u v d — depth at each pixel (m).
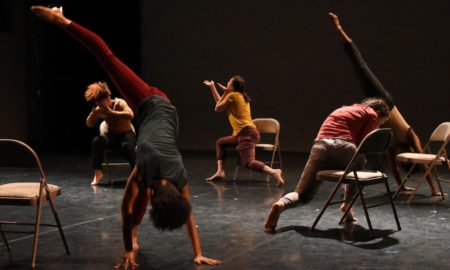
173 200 3.14
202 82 10.70
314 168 4.62
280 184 6.77
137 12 10.73
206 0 10.56
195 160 9.28
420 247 4.14
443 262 3.78
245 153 6.92
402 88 9.72
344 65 9.98
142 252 4.02
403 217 5.13
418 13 9.57
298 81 10.23
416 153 6.20
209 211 5.41
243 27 10.43
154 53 10.85
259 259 3.85
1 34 10.27
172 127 3.63
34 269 3.63
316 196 6.15
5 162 3.64
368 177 4.48
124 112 6.55
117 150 6.77
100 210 5.44
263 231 4.62
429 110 9.62
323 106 10.15
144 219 5.02
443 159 5.74
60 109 10.51
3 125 10.40
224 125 10.66
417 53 9.62
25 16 10.62
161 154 3.39
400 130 6.17
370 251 4.04
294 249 4.09
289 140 10.34
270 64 10.34
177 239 4.37
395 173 6.36
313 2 10.06
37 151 10.30
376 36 9.79
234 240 4.34
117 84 3.75
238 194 6.30
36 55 10.45
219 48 10.57
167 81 10.84
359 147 4.35
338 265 3.71
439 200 5.94
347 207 4.93
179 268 3.65
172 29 10.75
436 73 9.55
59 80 10.48
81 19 10.48
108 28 10.54
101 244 4.23
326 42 10.05
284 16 10.22
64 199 5.98
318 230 4.64
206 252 4.02
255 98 10.46
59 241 4.30
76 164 8.68
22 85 10.66
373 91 5.95
